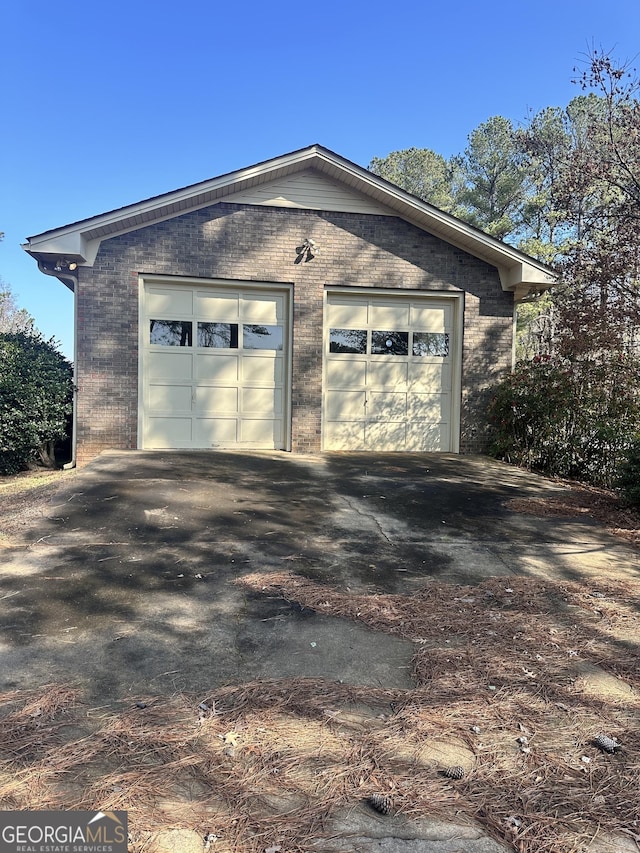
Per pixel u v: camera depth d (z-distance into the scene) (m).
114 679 2.98
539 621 3.88
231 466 8.09
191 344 9.61
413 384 10.50
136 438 9.34
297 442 9.84
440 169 33.78
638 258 8.20
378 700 2.88
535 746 2.56
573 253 9.21
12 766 2.29
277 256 9.73
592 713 2.84
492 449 10.38
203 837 1.99
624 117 8.30
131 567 4.47
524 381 9.94
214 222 9.50
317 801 2.18
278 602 3.99
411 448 10.52
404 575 4.62
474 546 5.41
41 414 9.34
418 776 2.34
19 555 4.64
